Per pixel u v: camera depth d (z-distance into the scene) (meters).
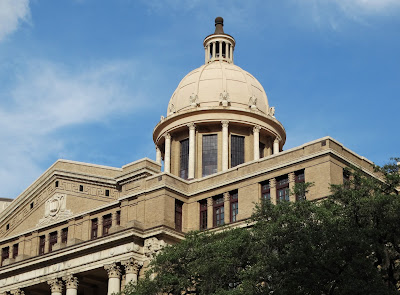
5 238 78.25
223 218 65.44
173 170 85.12
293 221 42.16
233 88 87.75
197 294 50.09
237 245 46.69
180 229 66.44
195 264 47.56
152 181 67.00
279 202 45.38
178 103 88.94
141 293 49.09
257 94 89.19
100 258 64.81
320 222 42.75
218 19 97.69
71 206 74.44
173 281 48.84
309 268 40.69
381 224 41.75
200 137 84.44
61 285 67.75
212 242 49.34
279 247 42.94
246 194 64.00
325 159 59.28
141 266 62.94
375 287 39.12
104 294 70.25
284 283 41.47
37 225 76.62
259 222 45.25
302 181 60.78
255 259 45.88
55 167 76.44
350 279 39.31
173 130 85.75
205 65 92.50
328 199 44.72
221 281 46.81
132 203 67.31
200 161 83.25
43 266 69.69
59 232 73.44
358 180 45.47
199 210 67.31
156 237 63.16
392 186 45.00
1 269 73.06
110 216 69.69
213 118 83.50
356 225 41.88
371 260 41.53
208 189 66.81
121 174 69.50
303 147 61.53
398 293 40.09
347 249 40.53
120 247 63.78
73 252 66.75
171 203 65.62
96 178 73.56
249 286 42.75
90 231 70.50
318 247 40.91
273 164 63.34
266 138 87.19
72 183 75.31
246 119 84.25
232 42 96.25
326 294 41.34
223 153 81.75
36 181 78.44
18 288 71.19
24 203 79.44
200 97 87.31
